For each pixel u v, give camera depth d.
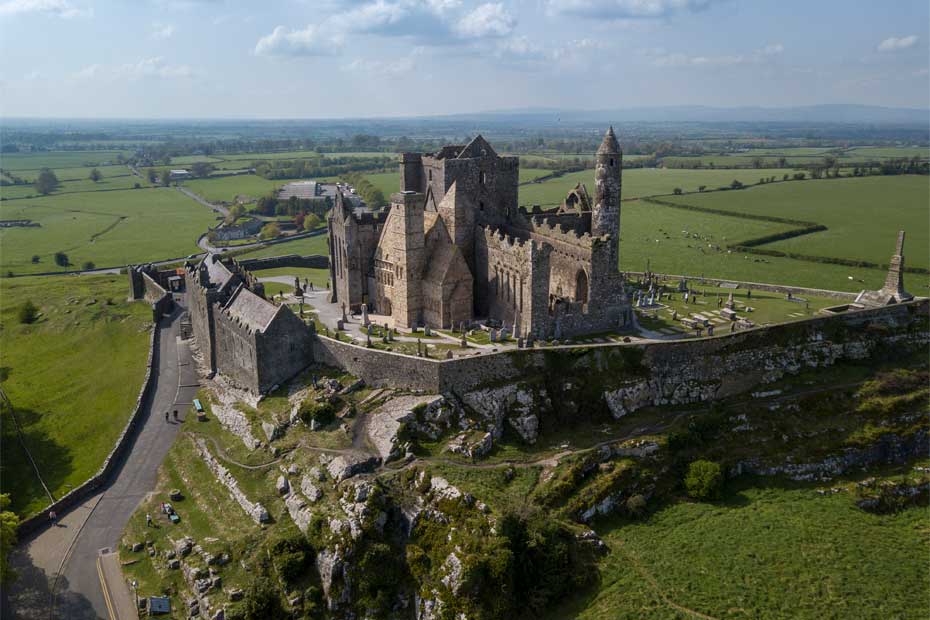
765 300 154.12
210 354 140.25
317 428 110.12
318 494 98.31
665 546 93.38
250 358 123.38
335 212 150.75
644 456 106.94
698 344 120.44
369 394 115.06
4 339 168.88
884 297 142.50
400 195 128.38
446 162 138.62
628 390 115.44
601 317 128.75
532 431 108.44
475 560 85.25
